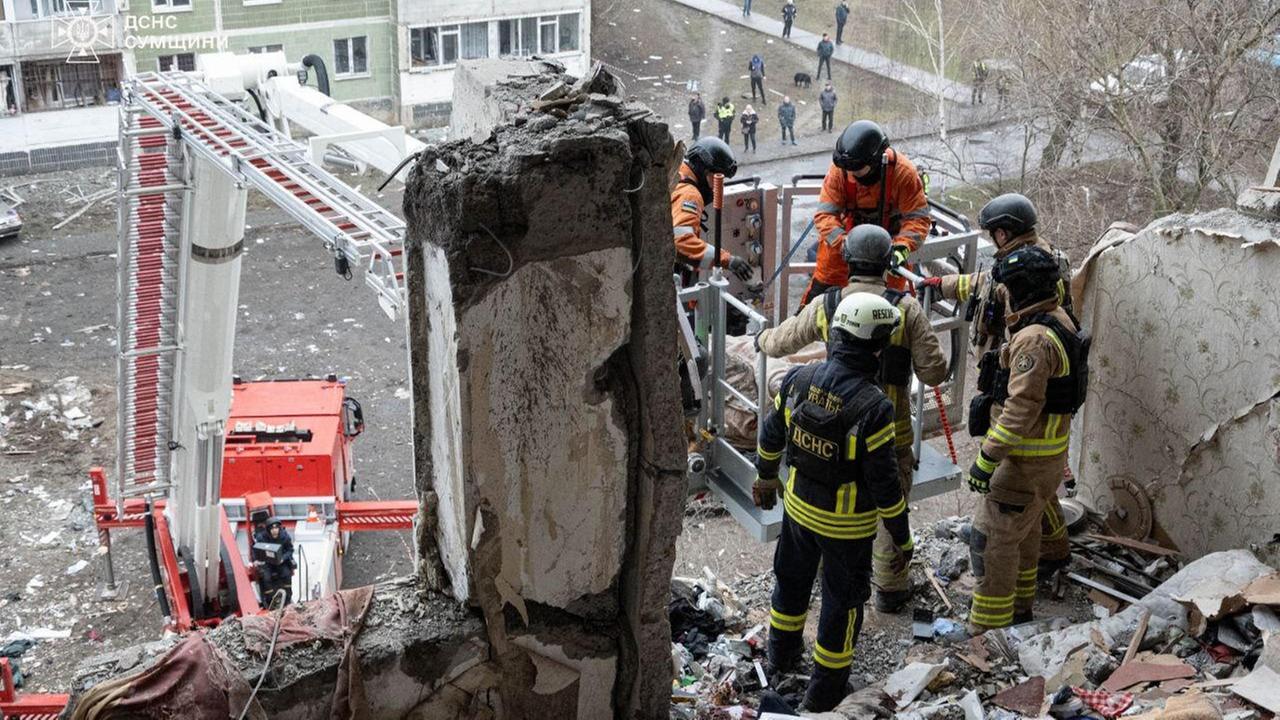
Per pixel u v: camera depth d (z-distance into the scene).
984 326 5.62
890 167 6.37
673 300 3.78
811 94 32.03
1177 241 5.89
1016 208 5.49
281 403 13.27
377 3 28.30
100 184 25.86
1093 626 5.59
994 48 21.75
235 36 27.38
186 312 9.41
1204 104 18.56
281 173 7.87
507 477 3.80
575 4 29.64
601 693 4.28
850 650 5.14
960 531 6.71
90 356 19.27
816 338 5.25
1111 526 6.63
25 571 13.98
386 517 12.73
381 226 7.47
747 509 5.76
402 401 18.22
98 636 12.97
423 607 4.01
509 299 3.58
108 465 16.34
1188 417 6.05
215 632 3.81
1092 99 19.38
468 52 29.34
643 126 3.57
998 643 5.54
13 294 21.17
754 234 8.21
